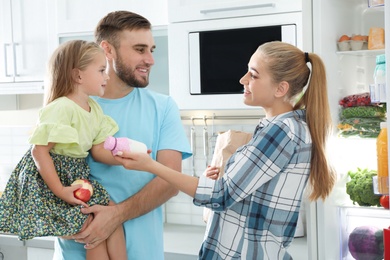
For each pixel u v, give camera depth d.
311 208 2.64
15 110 4.16
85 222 1.94
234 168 1.83
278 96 1.95
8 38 3.61
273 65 1.91
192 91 3.09
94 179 2.07
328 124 1.96
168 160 2.09
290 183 1.87
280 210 1.87
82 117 1.96
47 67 2.04
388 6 2.24
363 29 3.05
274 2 2.86
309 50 2.65
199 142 3.66
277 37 2.88
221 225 1.94
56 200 1.98
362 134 2.69
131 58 2.04
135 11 3.27
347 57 2.90
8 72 3.64
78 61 1.97
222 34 3.00
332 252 2.74
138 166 1.87
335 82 2.77
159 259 2.13
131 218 2.00
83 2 3.38
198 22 3.04
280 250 1.90
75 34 3.41
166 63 3.27
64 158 1.98
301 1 2.79
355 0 3.03
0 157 4.26
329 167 1.97
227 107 3.02
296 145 1.86
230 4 2.96
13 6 3.58
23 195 1.97
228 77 3.00
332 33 2.75
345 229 2.87
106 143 1.89
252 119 3.48
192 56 3.07
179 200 3.76
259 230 1.88
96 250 2.00
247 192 1.82
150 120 2.12
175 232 3.50
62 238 2.05
